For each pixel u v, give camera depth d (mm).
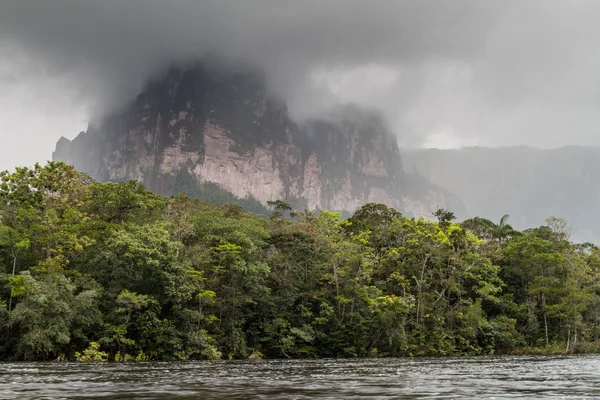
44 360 48125
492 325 78188
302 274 71688
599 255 96312
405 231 84125
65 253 54281
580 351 78250
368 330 70062
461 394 19734
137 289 55500
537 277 80812
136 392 20297
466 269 80750
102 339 50500
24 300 47469
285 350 65188
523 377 28844
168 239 56344
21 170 56438
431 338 72312
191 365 42688
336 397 18594
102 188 61656
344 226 88125
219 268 61375
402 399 18000
